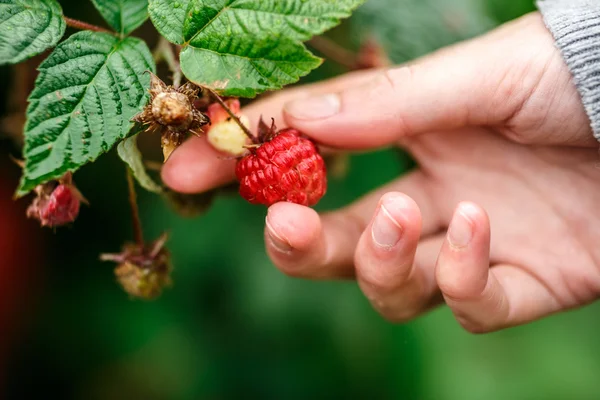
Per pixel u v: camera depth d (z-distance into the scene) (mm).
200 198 288
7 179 336
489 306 277
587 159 298
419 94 276
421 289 291
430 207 322
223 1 228
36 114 222
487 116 281
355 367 365
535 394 391
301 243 262
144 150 272
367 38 320
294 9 227
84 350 361
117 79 229
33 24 226
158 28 227
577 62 263
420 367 379
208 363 362
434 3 326
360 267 274
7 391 355
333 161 323
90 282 357
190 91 233
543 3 276
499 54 273
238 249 351
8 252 337
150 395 366
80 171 332
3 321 345
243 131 257
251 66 228
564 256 301
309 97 282
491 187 312
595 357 405
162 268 277
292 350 360
